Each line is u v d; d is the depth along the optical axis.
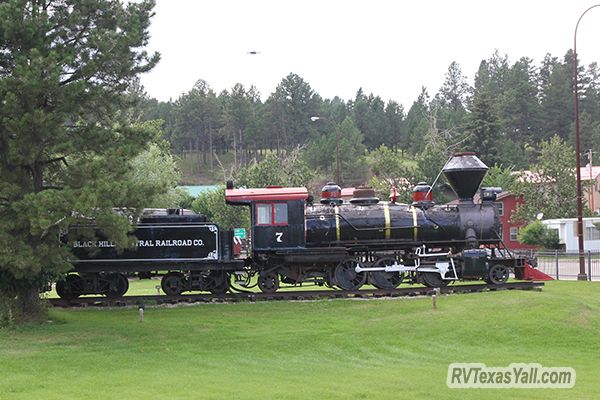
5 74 18.61
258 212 22.67
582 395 12.05
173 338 16.94
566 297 20.11
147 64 19.59
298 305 20.59
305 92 110.06
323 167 92.94
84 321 18.86
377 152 66.62
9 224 16.92
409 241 23.22
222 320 18.83
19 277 17.05
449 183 24.59
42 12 18.25
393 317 18.52
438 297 21.02
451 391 12.18
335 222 22.92
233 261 22.09
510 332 17.06
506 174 59.41
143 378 13.25
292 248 22.55
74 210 16.56
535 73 111.50
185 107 115.62
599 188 67.31
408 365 14.61
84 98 18.34
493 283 23.09
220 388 12.34
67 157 19.89
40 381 13.03
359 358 15.28
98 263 21.61
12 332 17.45
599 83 118.38
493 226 23.48
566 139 99.75
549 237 50.97
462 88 133.00
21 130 17.11
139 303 21.27
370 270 22.69
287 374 13.67
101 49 18.30
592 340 16.59
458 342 16.55
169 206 43.31
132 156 18.67
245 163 103.81
